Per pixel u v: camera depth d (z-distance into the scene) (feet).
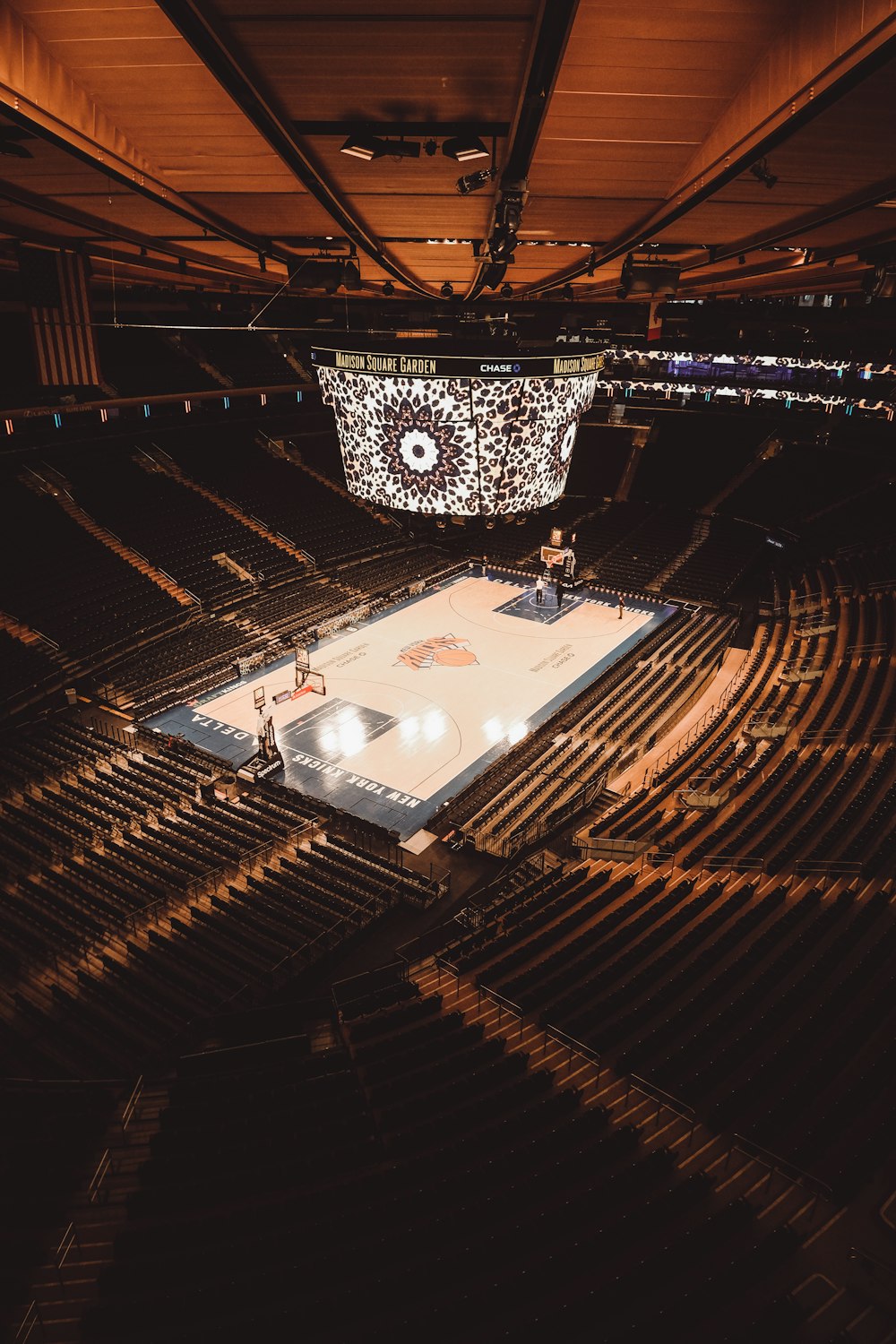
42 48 21.33
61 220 43.98
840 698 103.30
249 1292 35.32
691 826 80.12
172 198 35.63
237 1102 49.44
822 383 156.87
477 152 24.82
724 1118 44.39
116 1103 51.44
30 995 62.54
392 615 148.97
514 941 67.05
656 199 34.81
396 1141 44.55
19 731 101.86
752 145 25.31
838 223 42.93
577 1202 38.68
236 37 19.11
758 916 63.16
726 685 120.26
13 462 145.59
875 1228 37.09
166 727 108.78
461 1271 35.81
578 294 69.21
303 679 113.70
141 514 149.28
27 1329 34.81
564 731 108.58
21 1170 44.14
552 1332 32.32
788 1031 50.96
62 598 126.11
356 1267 36.50
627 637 139.54
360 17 17.83
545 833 86.89
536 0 16.72
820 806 78.23
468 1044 53.78
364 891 76.64
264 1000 63.10
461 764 100.99
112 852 79.92
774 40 20.04
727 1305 33.17
